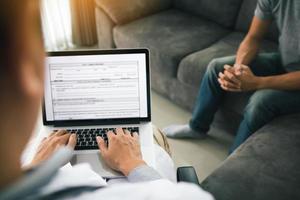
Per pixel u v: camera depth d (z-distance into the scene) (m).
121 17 2.41
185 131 2.07
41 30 0.32
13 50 0.30
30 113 0.32
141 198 0.43
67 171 0.43
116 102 1.33
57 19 2.87
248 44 1.97
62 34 2.96
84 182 0.43
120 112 1.34
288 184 1.34
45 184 0.34
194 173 1.13
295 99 1.73
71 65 1.28
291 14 1.77
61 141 1.19
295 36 1.79
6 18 0.29
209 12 2.46
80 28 2.92
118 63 1.28
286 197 1.29
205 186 1.35
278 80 1.75
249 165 1.42
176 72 2.14
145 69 1.29
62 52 1.26
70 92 1.31
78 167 0.49
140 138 1.27
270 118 1.76
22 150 0.32
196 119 2.03
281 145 1.51
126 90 1.32
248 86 1.79
